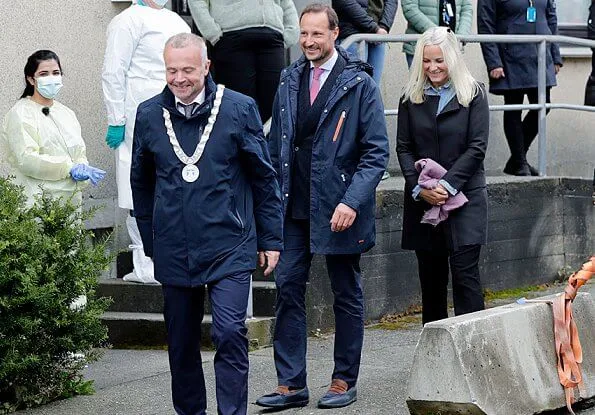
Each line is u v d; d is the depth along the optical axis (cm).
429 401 643
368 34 1020
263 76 1038
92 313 738
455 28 1148
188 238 618
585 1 1455
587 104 1284
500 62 1162
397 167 1266
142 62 928
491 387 642
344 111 709
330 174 710
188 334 639
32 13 992
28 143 812
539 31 1182
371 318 973
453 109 749
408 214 767
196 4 1025
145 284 948
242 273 623
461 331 640
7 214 720
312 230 711
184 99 614
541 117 1146
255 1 1024
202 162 616
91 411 718
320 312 927
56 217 738
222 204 619
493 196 1069
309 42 707
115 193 1045
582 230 1153
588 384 705
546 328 690
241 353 622
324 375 797
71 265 730
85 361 755
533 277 1112
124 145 936
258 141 627
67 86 1016
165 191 620
